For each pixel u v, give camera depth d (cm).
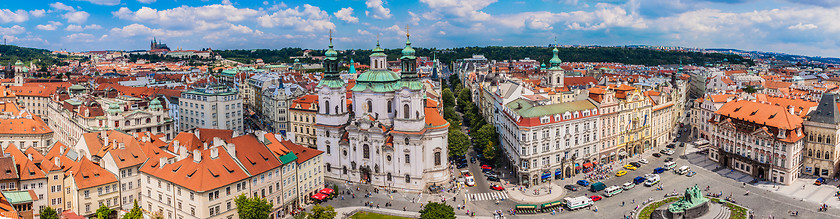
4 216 11100
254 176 13950
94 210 13988
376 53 18162
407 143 17062
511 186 17638
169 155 15438
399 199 16425
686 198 14238
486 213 15075
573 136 18712
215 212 13012
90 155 15600
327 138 18475
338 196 16712
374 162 17700
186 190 12962
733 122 19088
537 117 17575
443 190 17212
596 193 16612
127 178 14675
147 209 14538
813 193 16150
